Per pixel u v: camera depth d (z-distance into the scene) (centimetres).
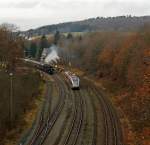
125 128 5262
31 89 7769
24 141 4516
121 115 6050
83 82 9694
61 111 6256
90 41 13812
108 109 6444
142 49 7756
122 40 10906
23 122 5400
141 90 6328
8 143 4472
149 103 5672
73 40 17288
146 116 5459
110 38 12219
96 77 10475
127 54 8644
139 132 4997
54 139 4647
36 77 9500
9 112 5466
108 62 10231
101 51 11619
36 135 4784
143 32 8981
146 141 4584
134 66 7569
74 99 7344
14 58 9975
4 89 6531
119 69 8812
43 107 6538
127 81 7881
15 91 6725
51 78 10331
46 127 5203
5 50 9531
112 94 7894
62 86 8956
